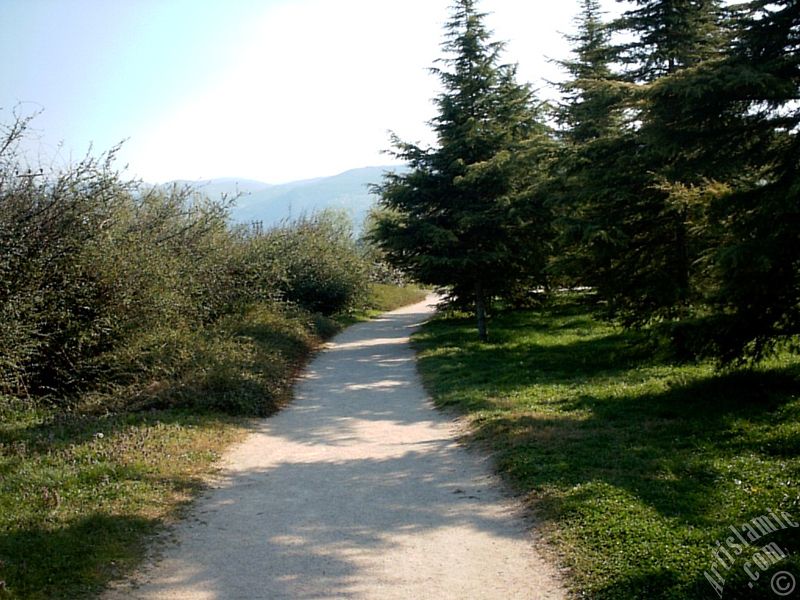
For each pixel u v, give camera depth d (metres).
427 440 10.24
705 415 9.84
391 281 53.25
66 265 11.73
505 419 10.45
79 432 9.63
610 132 17.95
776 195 9.49
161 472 8.13
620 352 16.22
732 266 9.54
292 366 17.25
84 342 12.14
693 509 6.38
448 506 7.22
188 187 17.92
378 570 5.61
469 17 21.48
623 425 9.70
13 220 10.94
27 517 6.29
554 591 5.19
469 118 21.03
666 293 14.94
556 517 6.52
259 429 11.23
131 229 13.70
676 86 10.34
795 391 10.65
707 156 11.00
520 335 21.84
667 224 15.36
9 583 5.02
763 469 7.41
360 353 20.83
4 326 9.91
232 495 7.70
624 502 6.62
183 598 5.10
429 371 16.39
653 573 5.16
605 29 17.27
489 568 5.63
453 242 20.50
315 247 31.66
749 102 10.52
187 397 11.81
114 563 5.63
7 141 10.68
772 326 10.36
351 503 7.39
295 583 5.37
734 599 4.80
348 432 10.96
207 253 17.78
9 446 8.57
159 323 13.62
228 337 16.14
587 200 15.50
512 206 19.92
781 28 10.18
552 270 16.72
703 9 15.98
